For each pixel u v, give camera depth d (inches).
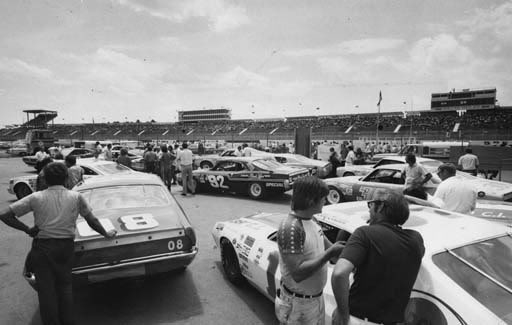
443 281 83.9
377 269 73.1
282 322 83.4
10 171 765.9
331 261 115.0
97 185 177.6
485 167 553.9
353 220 117.7
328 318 101.0
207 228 274.2
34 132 1224.2
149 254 141.3
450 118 2541.8
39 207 112.3
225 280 173.0
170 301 150.9
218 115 4308.6
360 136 2065.7
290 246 76.0
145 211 159.5
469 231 102.2
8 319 137.3
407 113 2854.3
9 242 239.0
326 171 517.3
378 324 74.0
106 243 135.0
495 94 2583.7
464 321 76.6
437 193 177.9
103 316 138.4
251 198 410.6
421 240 79.0
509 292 83.7
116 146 1055.6
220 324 131.6
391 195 79.8
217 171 435.8
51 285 112.0
